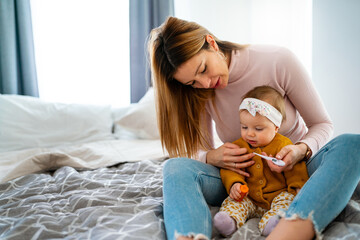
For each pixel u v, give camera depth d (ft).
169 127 4.25
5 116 7.09
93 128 7.72
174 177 3.08
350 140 2.86
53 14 8.80
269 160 3.29
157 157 6.03
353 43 6.79
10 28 8.07
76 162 5.43
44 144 7.13
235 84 4.03
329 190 2.60
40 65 8.79
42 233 2.99
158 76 3.98
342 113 7.18
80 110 7.88
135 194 4.02
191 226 2.51
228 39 9.10
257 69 3.96
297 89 3.92
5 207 3.82
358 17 6.64
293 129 4.19
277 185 3.43
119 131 8.07
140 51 9.31
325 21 7.29
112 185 4.42
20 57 8.38
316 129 3.90
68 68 9.02
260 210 3.41
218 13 9.17
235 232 2.93
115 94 9.43
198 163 3.53
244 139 3.68
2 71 8.09
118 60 9.38
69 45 8.98
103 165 5.58
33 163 5.20
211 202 3.67
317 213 2.51
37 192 4.29
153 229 2.85
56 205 3.77
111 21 9.27
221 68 3.67
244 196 3.30
